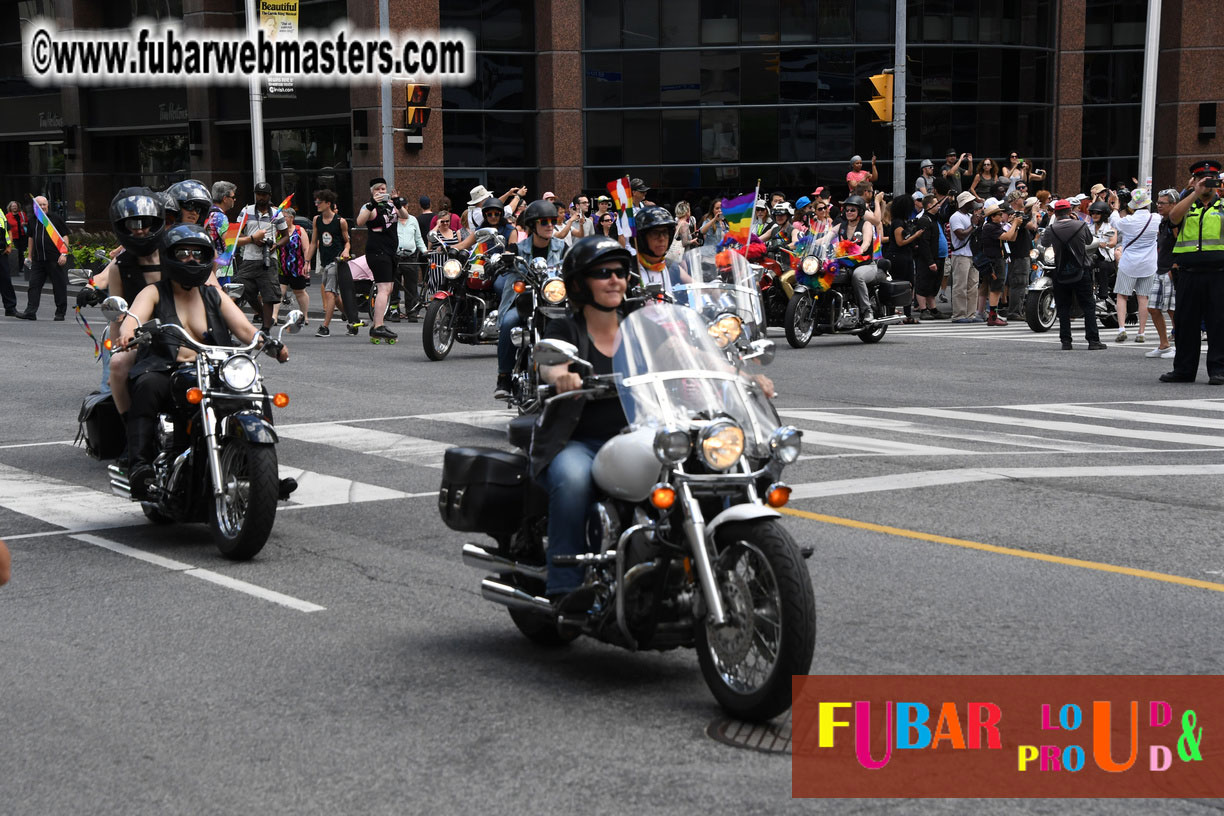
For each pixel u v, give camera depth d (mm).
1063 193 37906
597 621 5227
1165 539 7773
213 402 7770
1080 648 5824
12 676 5691
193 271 7961
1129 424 12070
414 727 5016
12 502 9375
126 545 8062
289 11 29625
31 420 12961
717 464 4902
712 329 5629
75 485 9984
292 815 4266
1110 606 6445
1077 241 18094
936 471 9805
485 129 35344
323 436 11508
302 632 6266
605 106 35688
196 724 5090
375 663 5793
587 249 5516
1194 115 38875
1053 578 6949
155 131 41812
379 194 20188
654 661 5801
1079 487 9242
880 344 19531
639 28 35406
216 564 7555
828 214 20188
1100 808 4250
